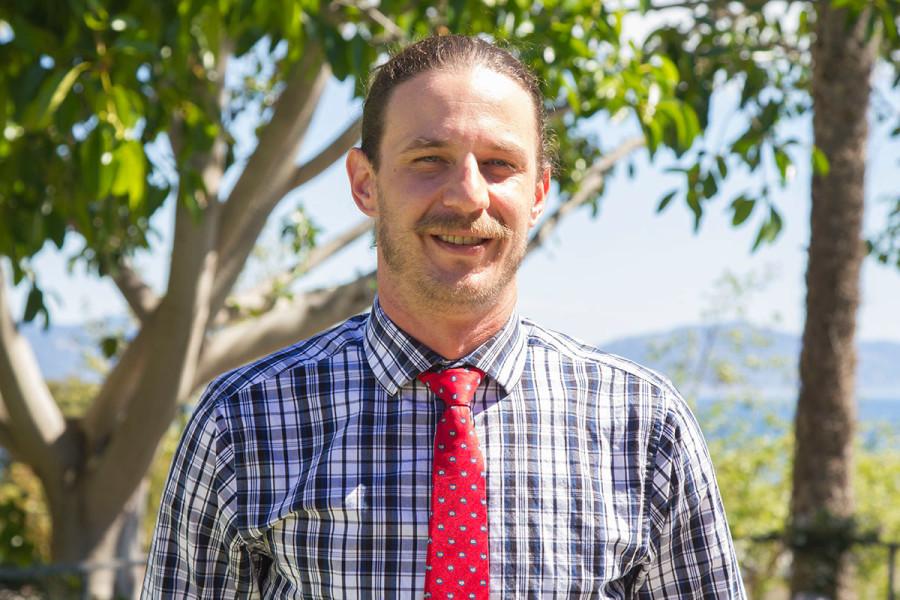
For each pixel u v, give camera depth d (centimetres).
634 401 166
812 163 454
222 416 163
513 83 161
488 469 157
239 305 625
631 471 163
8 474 937
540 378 165
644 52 492
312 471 158
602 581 157
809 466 622
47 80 367
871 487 1183
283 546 158
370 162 166
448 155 156
